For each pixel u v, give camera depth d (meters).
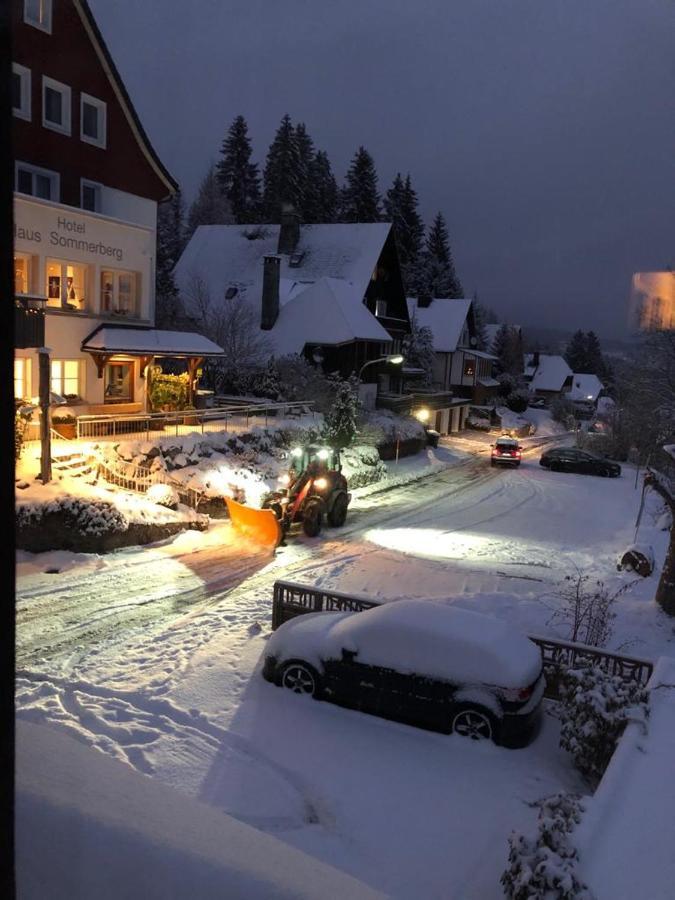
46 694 10.01
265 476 26.33
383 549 20.69
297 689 10.56
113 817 3.99
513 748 9.34
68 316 24.28
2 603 2.55
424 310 71.56
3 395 2.44
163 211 72.00
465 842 7.34
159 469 22.53
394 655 9.96
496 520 27.20
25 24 21.75
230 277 51.66
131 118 26.09
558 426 76.62
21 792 3.96
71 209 23.59
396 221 92.25
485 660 9.61
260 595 15.40
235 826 4.43
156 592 15.09
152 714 9.60
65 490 17.84
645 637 13.98
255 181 78.56
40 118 22.75
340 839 7.27
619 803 6.49
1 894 2.64
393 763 8.84
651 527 27.69
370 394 47.44
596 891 5.22
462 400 61.97
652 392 34.66
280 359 39.97
